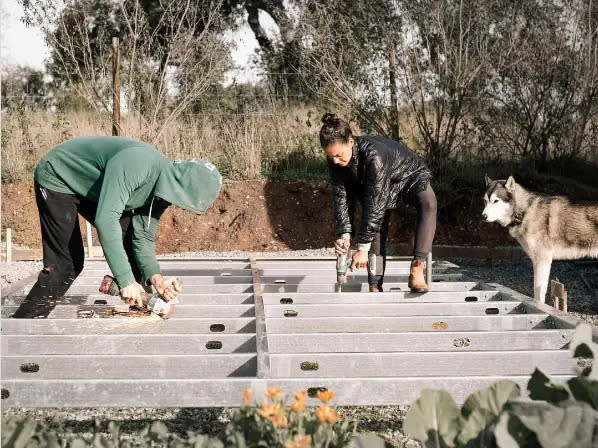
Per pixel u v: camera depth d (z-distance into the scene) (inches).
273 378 124.4
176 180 144.9
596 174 442.3
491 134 442.3
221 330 192.2
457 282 231.6
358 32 438.6
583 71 430.0
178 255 381.4
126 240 166.2
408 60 427.5
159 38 515.2
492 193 298.8
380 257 217.9
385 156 189.6
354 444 93.7
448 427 91.9
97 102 492.7
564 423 81.6
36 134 472.4
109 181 139.6
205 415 149.0
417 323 180.7
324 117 188.1
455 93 418.6
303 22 443.5
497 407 94.5
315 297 206.4
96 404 122.1
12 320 164.2
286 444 81.4
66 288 165.9
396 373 140.9
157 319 168.6
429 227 203.9
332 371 140.0
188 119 479.8
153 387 122.6
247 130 472.4
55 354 147.6
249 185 441.4
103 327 166.1
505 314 195.3
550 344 161.8
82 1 489.4
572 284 328.8
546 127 439.2
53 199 157.6
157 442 100.2
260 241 422.3
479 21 422.6
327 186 437.4
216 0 508.7
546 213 295.1
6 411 148.9
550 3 430.3
